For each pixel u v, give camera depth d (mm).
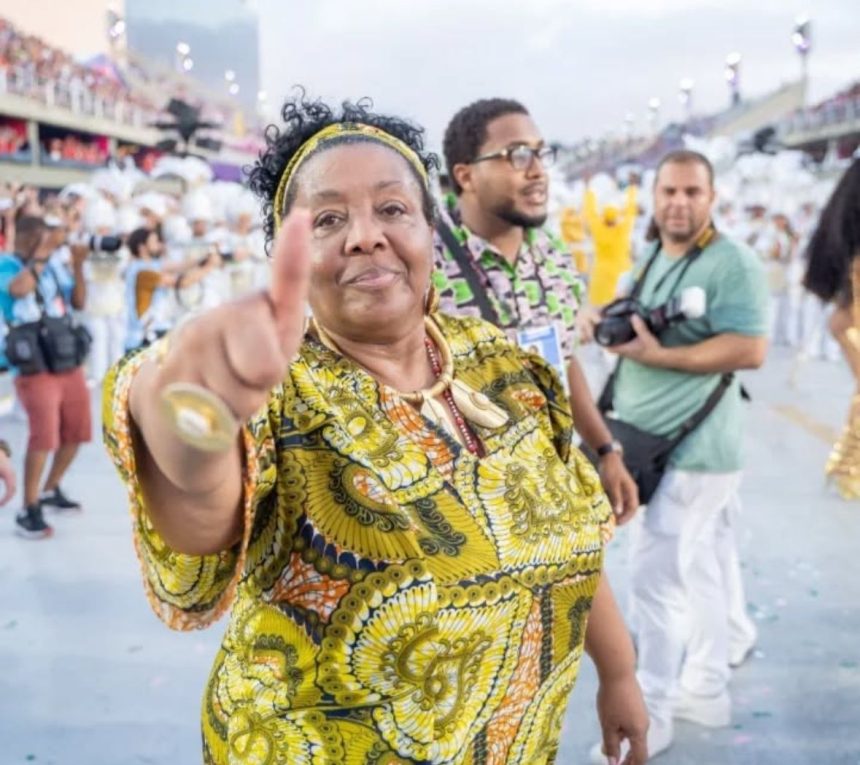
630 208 10508
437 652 1058
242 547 953
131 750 2906
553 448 1338
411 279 1173
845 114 31125
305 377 1085
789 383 8734
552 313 2414
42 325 4832
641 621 2898
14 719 3074
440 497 1123
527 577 1154
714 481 2854
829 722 3008
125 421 871
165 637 3701
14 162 19875
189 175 11305
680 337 2883
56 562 4492
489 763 1170
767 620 3752
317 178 1146
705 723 3000
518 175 2264
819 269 2725
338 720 1046
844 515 5020
